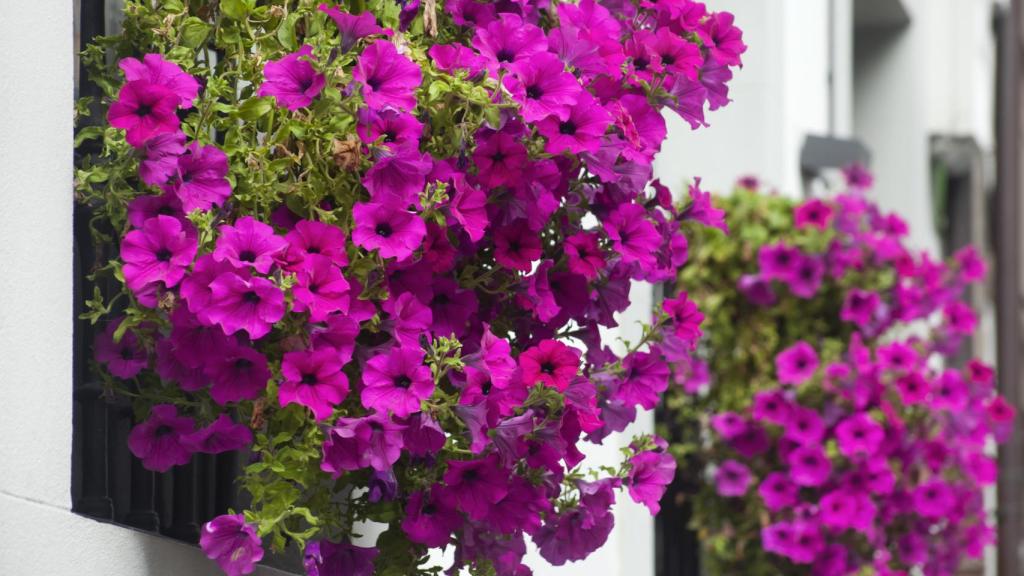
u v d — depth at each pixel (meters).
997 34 9.75
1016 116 9.69
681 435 5.39
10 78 2.26
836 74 8.00
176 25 2.09
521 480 2.19
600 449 3.64
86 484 2.18
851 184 6.07
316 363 1.95
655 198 2.51
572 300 2.37
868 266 5.42
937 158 13.51
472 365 2.08
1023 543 9.14
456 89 2.08
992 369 5.64
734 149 6.09
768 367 5.31
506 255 2.22
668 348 2.52
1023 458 8.74
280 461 2.02
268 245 1.91
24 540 2.20
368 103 1.98
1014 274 9.45
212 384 2.03
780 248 5.27
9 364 2.23
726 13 2.52
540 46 2.21
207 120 2.06
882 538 5.31
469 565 2.29
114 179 2.07
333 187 2.06
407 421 2.07
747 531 5.30
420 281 2.12
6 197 2.25
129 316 2.05
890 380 5.25
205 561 2.35
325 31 2.11
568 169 2.29
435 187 2.09
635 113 2.32
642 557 4.29
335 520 2.20
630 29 2.50
